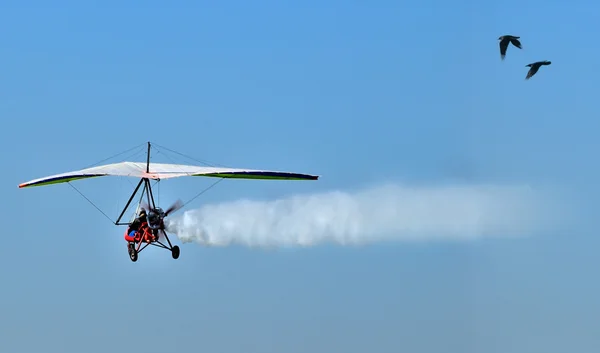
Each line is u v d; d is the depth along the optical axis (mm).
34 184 142250
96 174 137750
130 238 137000
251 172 139500
